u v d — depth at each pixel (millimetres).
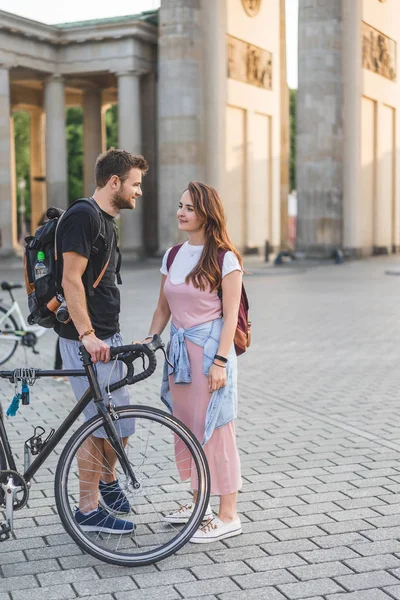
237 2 59000
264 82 62938
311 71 57125
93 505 7258
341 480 9070
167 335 21156
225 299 7258
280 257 55094
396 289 35781
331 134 57406
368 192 64125
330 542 7258
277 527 7648
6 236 56844
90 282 7207
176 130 57031
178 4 56188
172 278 7426
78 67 60531
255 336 21141
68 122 94188
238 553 7039
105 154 7270
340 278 43156
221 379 7172
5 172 56562
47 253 7262
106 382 7195
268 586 6371
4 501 6840
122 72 59531
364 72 61375
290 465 9664
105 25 58719
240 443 10703
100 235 7094
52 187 61656
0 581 6512
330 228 57906
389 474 9273
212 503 8336
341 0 58250
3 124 56438
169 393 7613
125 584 6441
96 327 7332
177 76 56625
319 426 11633
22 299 31344
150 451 9297
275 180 65500
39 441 6984
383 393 13977
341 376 15594
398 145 68500
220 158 58062
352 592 6250
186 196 7355
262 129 63625
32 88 73250
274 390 14289
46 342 20328
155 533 7297
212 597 6188
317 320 24531
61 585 6426
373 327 22828
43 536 7500
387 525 7668
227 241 7398
